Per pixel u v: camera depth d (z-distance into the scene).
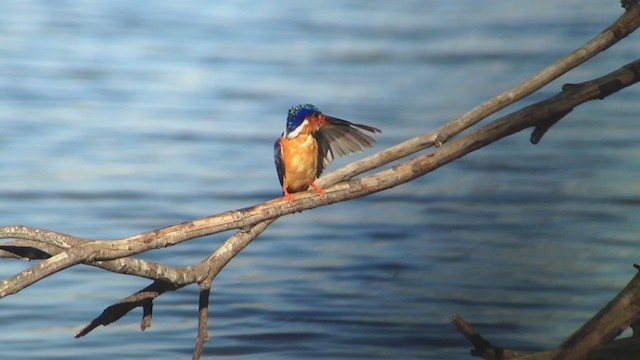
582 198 16.59
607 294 12.17
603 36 7.23
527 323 11.42
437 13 41.84
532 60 31.48
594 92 7.04
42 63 31.02
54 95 26.97
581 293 12.22
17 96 26.77
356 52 33.56
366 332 11.38
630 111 23.14
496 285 12.60
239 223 6.57
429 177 18.92
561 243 13.95
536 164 19.16
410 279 13.18
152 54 33.16
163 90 28.02
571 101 7.02
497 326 11.34
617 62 28.89
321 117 6.81
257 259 14.32
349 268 13.75
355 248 14.68
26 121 24.08
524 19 39.06
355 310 12.11
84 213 16.94
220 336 11.32
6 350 10.87
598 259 13.48
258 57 32.91
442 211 16.45
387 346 10.92
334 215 16.72
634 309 6.67
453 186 18.09
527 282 12.67
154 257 14.39
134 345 11.09
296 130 6.82
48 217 16.67
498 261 13.38
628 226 14.77
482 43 34.53
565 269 13.02
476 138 7.00
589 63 29.00
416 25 38.84
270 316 11.91
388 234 15.33
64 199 17.73
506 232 14.82
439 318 11.74
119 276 13.60
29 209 17.12
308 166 6.85
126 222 16.53
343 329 11.50
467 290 12.54
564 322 11.41
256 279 13.35
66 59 31.73
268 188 18.83
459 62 31.50
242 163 20.66
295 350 10.88
